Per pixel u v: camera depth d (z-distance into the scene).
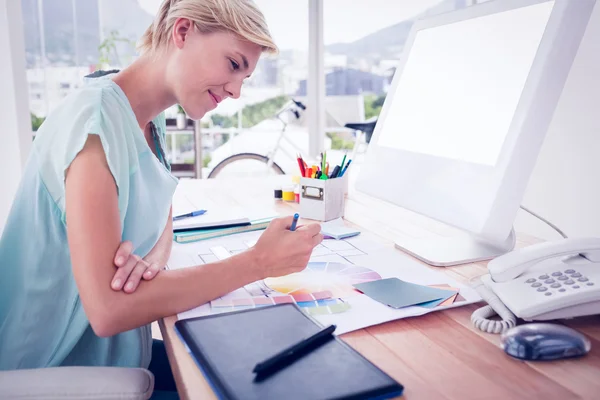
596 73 1.12
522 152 0.77
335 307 0.69
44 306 0.80
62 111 0.76
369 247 0.98
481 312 0.66
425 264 0.89
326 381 0.48
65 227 0.76
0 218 2.42
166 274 0.69
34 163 0.78
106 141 0.69
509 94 0.82
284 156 3.53
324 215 1.17
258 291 0.75
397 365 0.55
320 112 3.03
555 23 0.76
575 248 0.69
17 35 2.41
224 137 3.71
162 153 1.06
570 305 0.62
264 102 3.49
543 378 0.52
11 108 2.44
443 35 1.01
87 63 2.91
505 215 0.79
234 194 1.50
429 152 0.97
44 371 0.57
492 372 0.53
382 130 1.14
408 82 1.09
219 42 0.81
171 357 0.58
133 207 0.82
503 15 0.86
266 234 0.78
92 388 0.54
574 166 1.20
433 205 0.93
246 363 0.52
